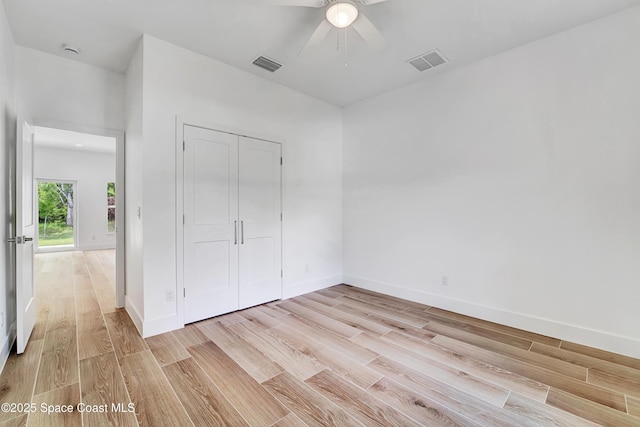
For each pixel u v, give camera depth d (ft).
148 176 8.31
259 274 11.04
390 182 12.36
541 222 8.54
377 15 7.52
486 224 9.60
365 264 13.38
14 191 7.97
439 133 10.75
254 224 10.86
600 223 7.65
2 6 6.92
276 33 8.33
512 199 9.05
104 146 23.62
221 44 8.86
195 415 5.20
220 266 9.91
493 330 8.82
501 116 9.25
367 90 12.22
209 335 8.43
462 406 5.47
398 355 7.35
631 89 7.22
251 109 10.74
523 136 8.83
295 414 5.25
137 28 8.00
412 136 11.59
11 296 7.84
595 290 7.72
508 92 9.11
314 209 13.07
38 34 8.16
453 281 10.41
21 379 6.17
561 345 7.84
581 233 7.91
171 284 8.74
